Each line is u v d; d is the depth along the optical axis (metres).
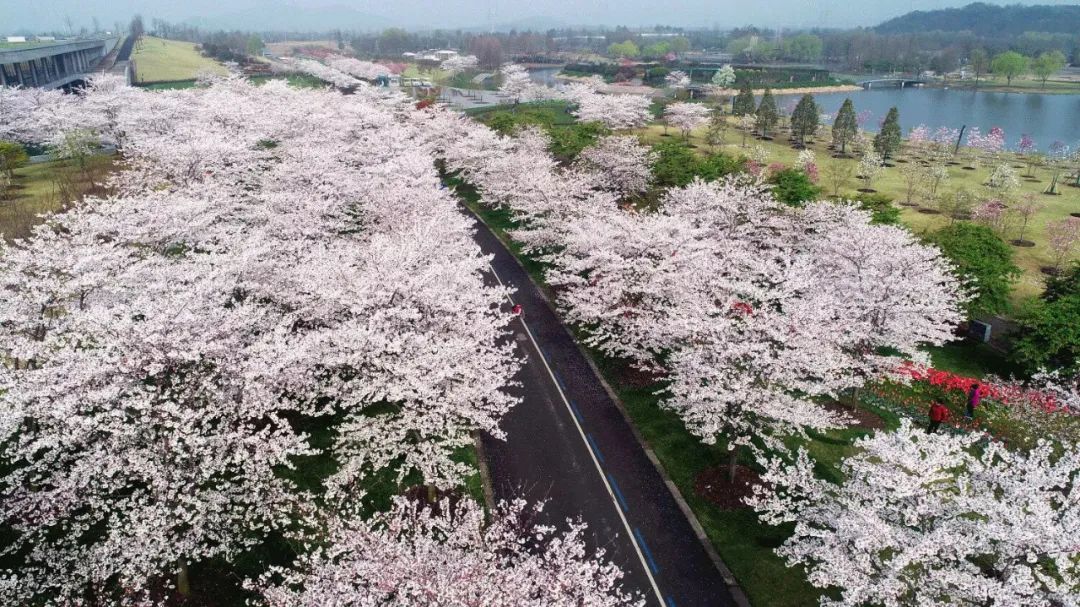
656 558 20.16
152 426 17.09
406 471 21.02
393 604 13.82
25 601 16.58
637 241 31.22
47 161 61.38
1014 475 15.99
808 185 48.28
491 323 24.16
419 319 22.52
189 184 36.62
